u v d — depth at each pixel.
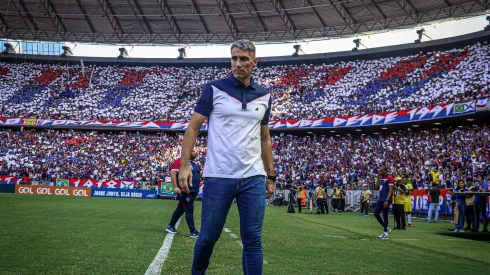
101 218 12.45
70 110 49.00
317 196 23.81
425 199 21.84
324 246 8.24
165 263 5.44
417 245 9.63
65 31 52.50
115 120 47.44
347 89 44.84
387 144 36.53
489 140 28.72
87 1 47.75
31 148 44.38
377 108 38.28
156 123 46.81
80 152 44.31
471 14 38.31
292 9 43.28
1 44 57.03
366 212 23.42
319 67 50.06
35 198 25.19
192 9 47.00
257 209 3.55
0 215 12.02
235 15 47.25
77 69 55.22
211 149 3.62
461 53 40.12
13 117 47.44
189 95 51.12
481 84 33.62
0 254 5.64
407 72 42.38
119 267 5.08
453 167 26.38
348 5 42.50
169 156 44.06
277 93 47.91
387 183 10.72
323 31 46.78
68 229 9.01
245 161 3.56
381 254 7.47
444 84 37.50
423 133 36.41
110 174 40.75
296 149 40.94
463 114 29.77
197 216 15.66
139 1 46.75
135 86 52.53
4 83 51.97
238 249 7.07
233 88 3.64
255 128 3.65
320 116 41.78
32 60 55.69
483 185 15.78
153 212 16.50
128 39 52.66
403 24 42.31
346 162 36.69
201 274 3.69
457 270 6.18
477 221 14.01
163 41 52.28
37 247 6.36
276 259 6.34
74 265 5.09
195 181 8.76
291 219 16.59
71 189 35.91
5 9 48.91
